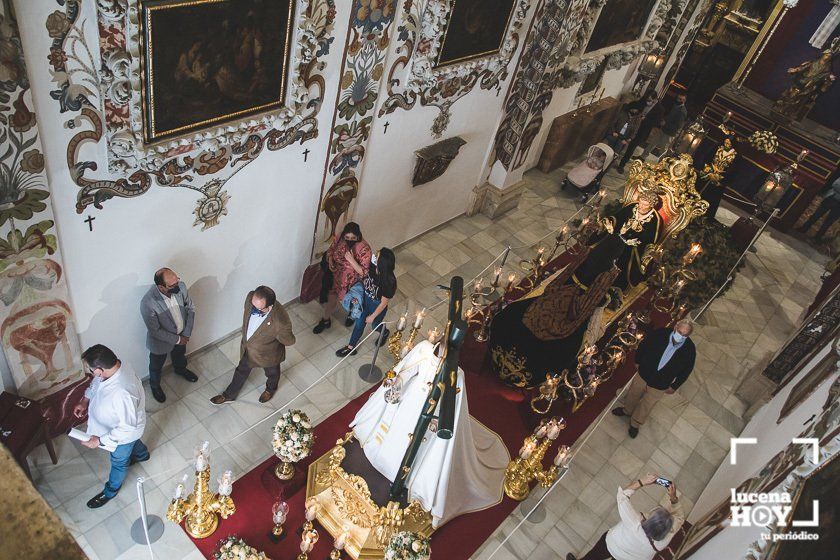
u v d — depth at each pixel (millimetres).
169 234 5398
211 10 4500
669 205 7301
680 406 7773
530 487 6387
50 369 5191
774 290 10359
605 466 6809
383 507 5320
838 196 11375
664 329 6742
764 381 7773
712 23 14062
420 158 7730
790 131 11602
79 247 4797
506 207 10180
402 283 8375
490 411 6996
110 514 5238
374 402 5688
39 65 3865
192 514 5227
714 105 12422
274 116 5500
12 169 4051
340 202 7047
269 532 5383
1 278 4414
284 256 6855
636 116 11820
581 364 6605
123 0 3973
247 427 6188
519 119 8930
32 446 4980
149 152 4684
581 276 7336
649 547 4867
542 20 8078
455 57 7215
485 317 7242
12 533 775
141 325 5766
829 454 3406
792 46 11953
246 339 5883
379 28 5969
